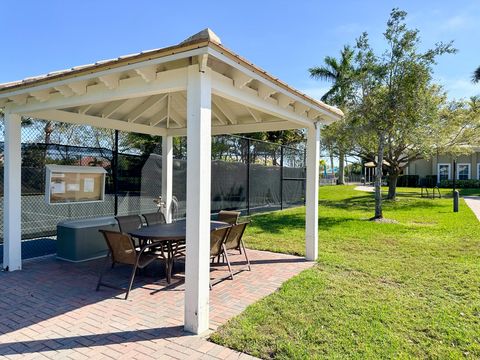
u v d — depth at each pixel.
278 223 10.27
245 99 3.95
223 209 11.47
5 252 5.22
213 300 4.07
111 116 6.23
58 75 3.77
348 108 11.66
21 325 3.35
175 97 6.00
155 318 3.53
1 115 11.05
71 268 5.44
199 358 2.74
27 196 7.32
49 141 12.13
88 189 6.04
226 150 12.57
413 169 30.47
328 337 3.08
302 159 16.89
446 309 3.78
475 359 2.76
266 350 2.87
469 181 26.95
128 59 3.15
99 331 3.22
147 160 9.09
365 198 19.52
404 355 2.79
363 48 10.68
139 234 4.69
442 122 13.69
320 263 5.79
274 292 4.33
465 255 6.32
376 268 5.44
